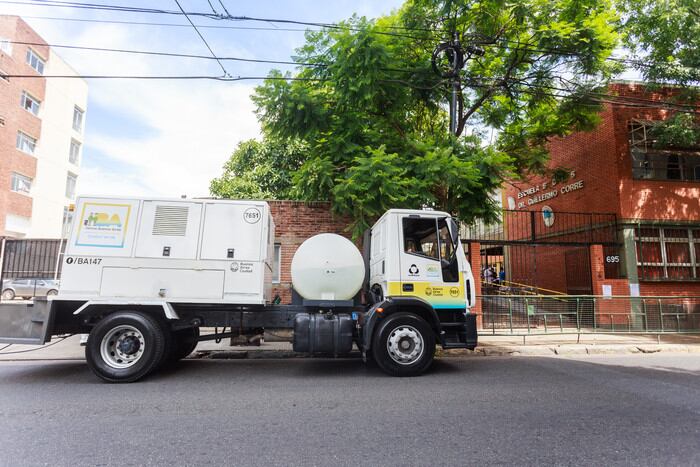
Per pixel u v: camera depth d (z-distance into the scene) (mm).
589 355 9203
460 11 10922
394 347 6770
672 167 14609
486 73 12312
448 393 5641
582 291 15062
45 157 28781
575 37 9969
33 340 6285
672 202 14219
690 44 11992
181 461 3418
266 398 5375
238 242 6848
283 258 11359
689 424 4402
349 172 9352
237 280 6742
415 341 6840
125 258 6605
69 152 31422
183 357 8242
